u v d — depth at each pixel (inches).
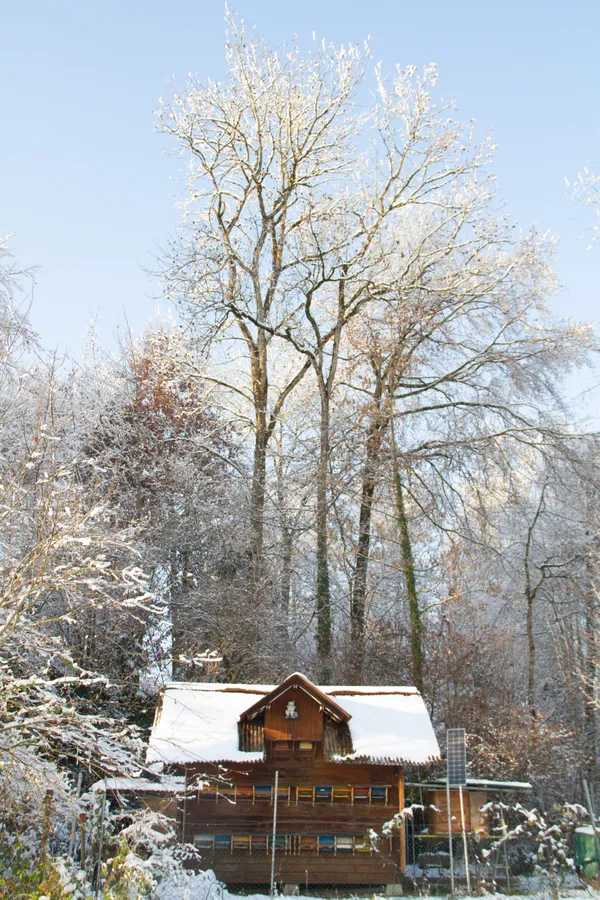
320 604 984.9
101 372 1078.4
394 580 1144.8
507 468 1029.8
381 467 1011.9
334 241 1068.5
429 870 657.6
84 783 556.4
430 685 969.5
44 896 328.8
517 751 800.3
